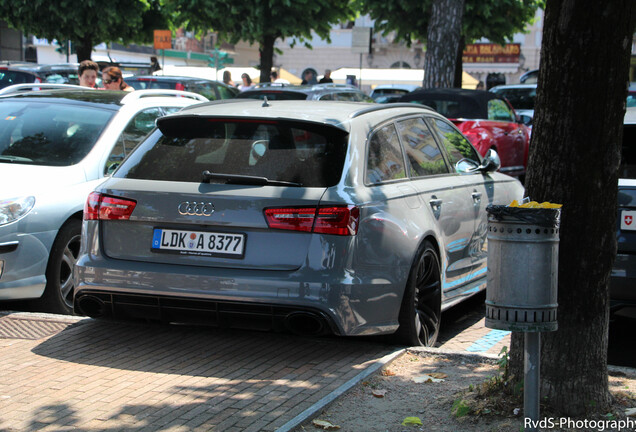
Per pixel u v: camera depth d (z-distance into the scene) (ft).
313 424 13.84
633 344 21.20
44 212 20.90
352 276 16.43
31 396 15.05
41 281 20.89
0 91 31.71
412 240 18.11
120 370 16.61
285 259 16.44
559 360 13.64
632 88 59.98
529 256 11.32
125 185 17.60
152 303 17.13
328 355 17.81
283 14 87.30
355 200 16.67
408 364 17.30
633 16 12.88
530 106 65.82
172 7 88.17
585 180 13.20
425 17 86.38
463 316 23.99
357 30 75.72
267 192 16.61
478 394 14.66
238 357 17.62
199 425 13.71
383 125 19.16
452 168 22.21
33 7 81.46
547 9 13.24
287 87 52.80
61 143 23.26
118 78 39.24
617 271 19.24
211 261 16.81
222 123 17.93
